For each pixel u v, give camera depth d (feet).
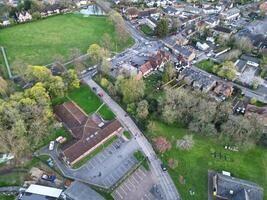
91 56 556.10
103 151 394.73
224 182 342.85
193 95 456.04
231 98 498.28
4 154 376.89
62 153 378.12
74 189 322.55
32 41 652.48
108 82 496.23
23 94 436.35
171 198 341.41
